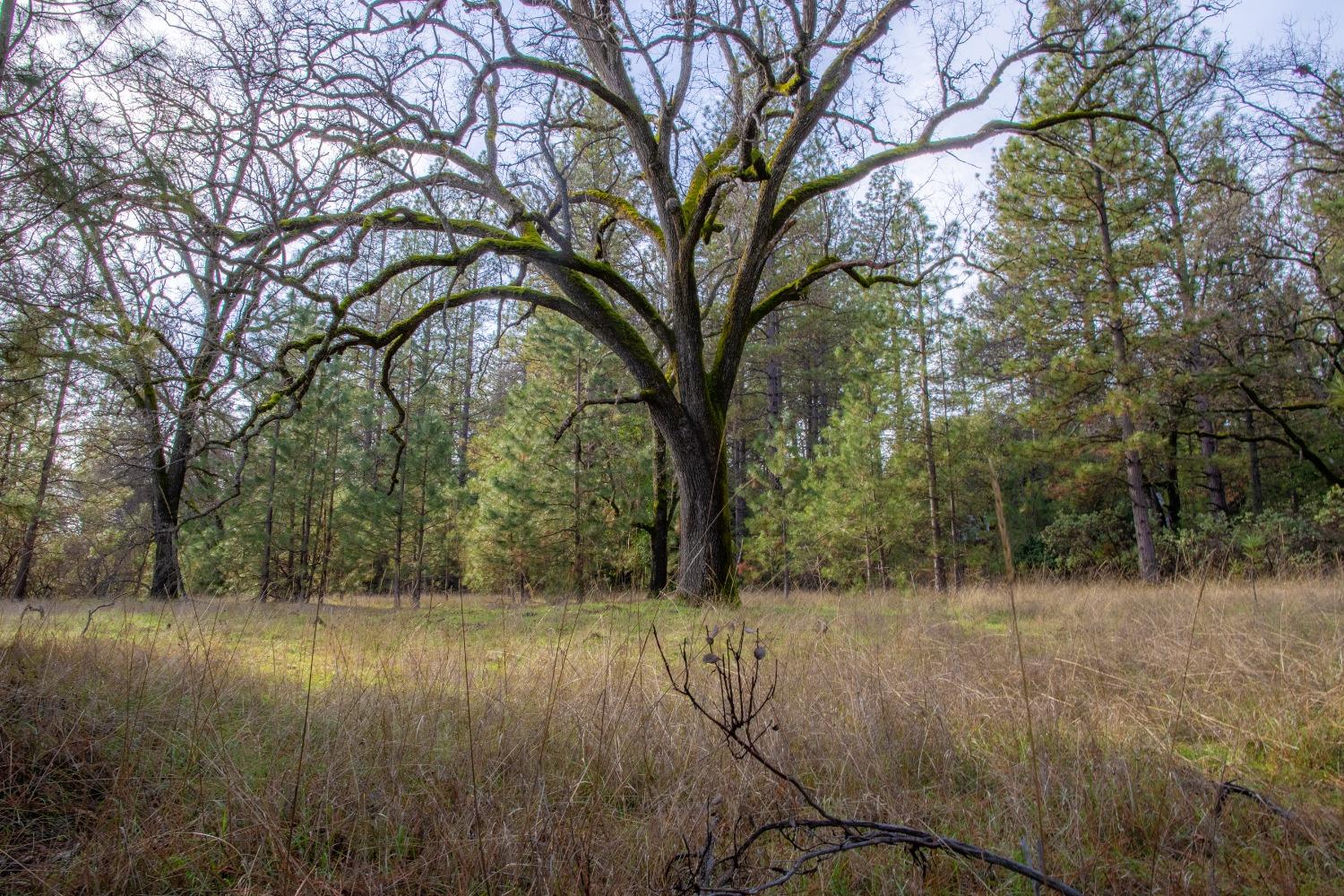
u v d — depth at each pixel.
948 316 18.56
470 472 23.53
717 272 17.05
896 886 2.42
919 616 6.57
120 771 2.96
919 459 19.30
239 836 2.68
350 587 17.12
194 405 8.34
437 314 16.69
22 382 5.03
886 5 9.75
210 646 4.93
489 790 3.02
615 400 11.39
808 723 3.67
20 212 4.39
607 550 14.38
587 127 11.70
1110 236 17.05
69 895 2.36
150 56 5.49
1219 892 2.29
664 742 3.47
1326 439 19.66
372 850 2.74
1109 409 16.16
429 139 9.36
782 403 27.47
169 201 5.68
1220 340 16.47
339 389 15.66
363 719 3.64
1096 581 12.59
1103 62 13.67
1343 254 15.62
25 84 4.37
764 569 19.05
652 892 2.35
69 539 12.32
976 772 3.33
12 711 3.33
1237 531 15.42
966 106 11.37
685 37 9.55
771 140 13.96
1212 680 4.29
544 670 4.47
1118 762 3.06
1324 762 3.30
